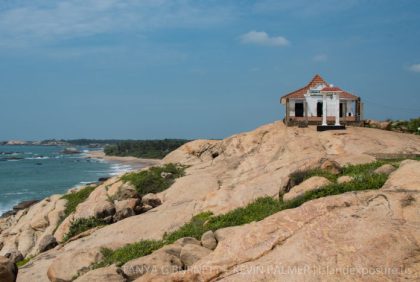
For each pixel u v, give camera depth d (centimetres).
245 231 1038
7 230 3375
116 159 15250
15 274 1173
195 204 2139
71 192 3456
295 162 2208
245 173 2539
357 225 903
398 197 990
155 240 1814
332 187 1432
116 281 1231
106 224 2519
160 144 16512
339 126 3117
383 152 2366
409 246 816
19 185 8112
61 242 2494
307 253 877
